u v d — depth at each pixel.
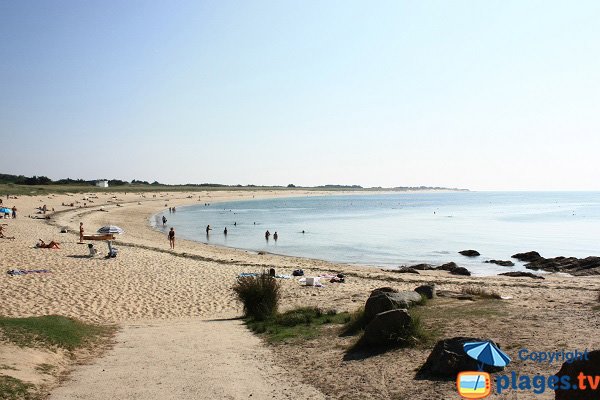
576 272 31.72
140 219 72.75
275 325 13.76
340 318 13.76
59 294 18.48
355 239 52.66
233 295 19.95
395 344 9.59
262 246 45.88
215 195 179.38
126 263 26.66
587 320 10.55
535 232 61.34
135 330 13.59
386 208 128.25
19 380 7.68
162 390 7.71
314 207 131.25
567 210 116.44
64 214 66.38
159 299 18.88
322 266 31.95
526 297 16.91
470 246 47.44
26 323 11.31
